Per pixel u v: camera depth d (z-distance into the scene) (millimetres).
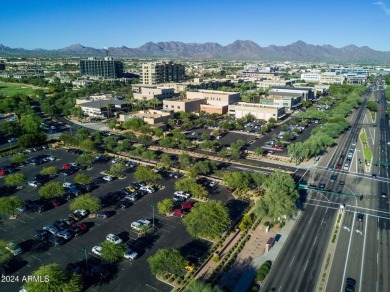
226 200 111562
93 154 160125
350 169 146125
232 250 83250
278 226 95875
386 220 100500
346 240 89062
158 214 101750
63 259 78625
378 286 71438
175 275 72938
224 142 186750
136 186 120250
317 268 77125
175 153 164750
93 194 114438
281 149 173875
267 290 69688
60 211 102625
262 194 116250
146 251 82375
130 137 189625
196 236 86250
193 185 110188
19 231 90562
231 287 70250
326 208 107875
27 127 188875
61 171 135875
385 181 132750
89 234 89812
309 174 138875
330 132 191875
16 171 135625
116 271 74562
